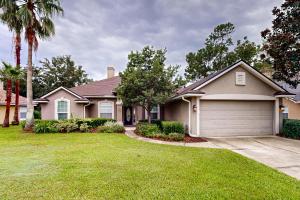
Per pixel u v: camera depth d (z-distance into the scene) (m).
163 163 5.93
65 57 36.03
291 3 10.97
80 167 5.46
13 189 4.03
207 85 11.84
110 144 8.94
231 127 12.20
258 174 5.18
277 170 5.66
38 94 34.03
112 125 13.74
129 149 7.88
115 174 4.93
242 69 12.24
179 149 8.11
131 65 13.29
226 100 12.19
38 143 9.20
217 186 4.33
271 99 12.55
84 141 9.72
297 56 10.84
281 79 12.52
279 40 11.19
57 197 3.71
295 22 10.98
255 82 12.39
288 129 11.80
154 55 13.32
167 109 19.36
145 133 11.70
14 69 16.02
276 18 11.96
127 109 19.78
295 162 6.52
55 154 6.98
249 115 12.45
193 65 31.19
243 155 7.41
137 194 3.87
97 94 18.36
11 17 13.42
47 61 35.22
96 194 3.85
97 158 6.41
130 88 12.92
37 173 4.96
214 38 30.39
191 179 4.69
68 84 35.69
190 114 12.48
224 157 6.85
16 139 10.41
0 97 21.98
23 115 22.78
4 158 6.42
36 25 13.84
